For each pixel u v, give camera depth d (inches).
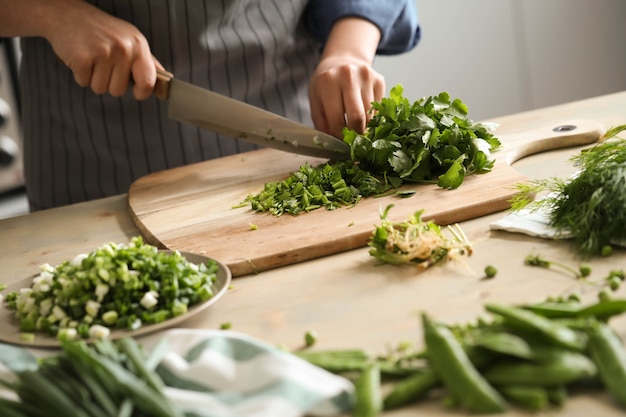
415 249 53.5
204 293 49.8
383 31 87.9
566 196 56.7
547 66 142.9
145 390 37.9
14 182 114.4
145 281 48.9
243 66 85.1
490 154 72.6
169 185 74.5
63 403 37.8
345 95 76.8
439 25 134.5
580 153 70.1
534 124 81.0
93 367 39.1
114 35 71.9
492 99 141.4
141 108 83.8
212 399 38.8
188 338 44.1
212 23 82.1
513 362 37.6
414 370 39.6
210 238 61.1
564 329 38.1
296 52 89.3
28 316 49.1
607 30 145.2
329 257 57.5
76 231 68.2
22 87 89.5
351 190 66.3
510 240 55.9
